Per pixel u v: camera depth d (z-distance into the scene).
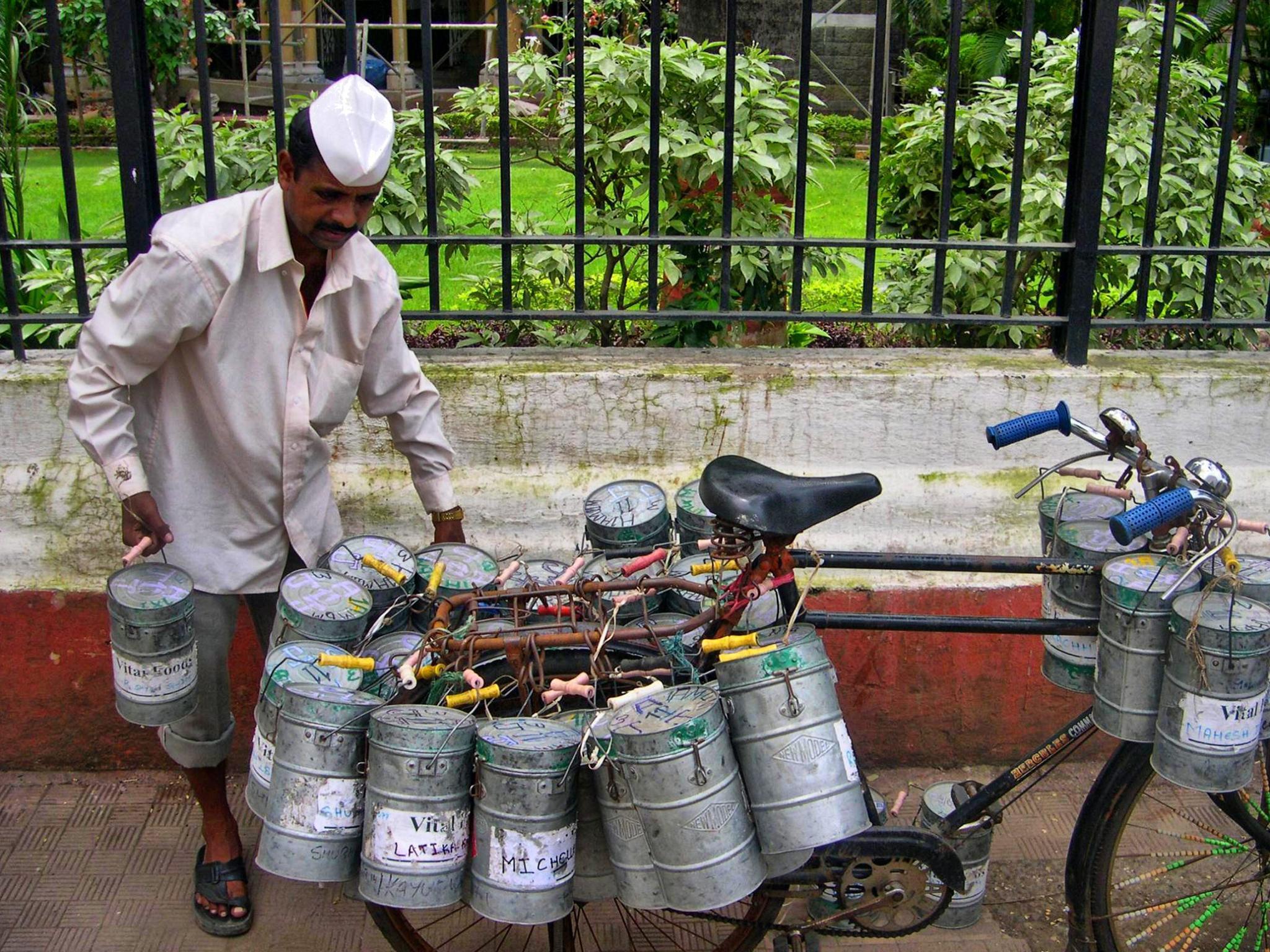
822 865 2.47
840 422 3.34
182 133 3.94
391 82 16.55
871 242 3.34
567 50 4.20
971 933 2.98
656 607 2.60
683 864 2.06
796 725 2.10
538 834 2.06
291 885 3.06
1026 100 3.29
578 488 3.30
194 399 2.54
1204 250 3.45
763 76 4.03
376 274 2.54
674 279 3.85
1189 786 2.22
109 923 2.91
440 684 2.29
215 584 2.65
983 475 3.38
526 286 4.20
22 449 3.22
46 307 3.97
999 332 4.21
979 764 3.49
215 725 2.79
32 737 3.35
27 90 6.43
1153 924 2.89
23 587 3.22
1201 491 2.29
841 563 2.38
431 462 2.76
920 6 13.88
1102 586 2.30
